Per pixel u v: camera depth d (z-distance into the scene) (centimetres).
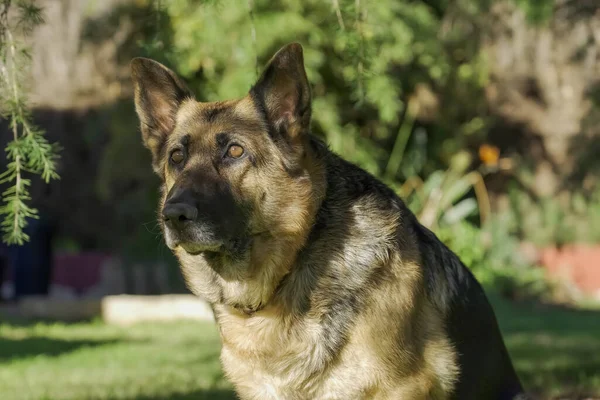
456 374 496
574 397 798
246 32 1359
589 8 890
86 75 2103
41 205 2048
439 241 531
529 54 1977
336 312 469
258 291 476
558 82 1988
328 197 486
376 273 469
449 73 1714
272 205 476
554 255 2045
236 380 495
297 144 479
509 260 1933
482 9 1622
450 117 1858
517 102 2042
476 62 1741
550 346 1180
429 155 1905
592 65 1394
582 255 2034
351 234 476
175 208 450
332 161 503
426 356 486
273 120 482
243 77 1359
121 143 1723
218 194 466
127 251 1977
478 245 1805
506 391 543
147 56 604
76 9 2142
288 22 1385
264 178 476
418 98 1742
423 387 482
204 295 501
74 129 2114
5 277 1844
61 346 1234
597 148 1933
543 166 2069
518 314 1659
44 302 1620
